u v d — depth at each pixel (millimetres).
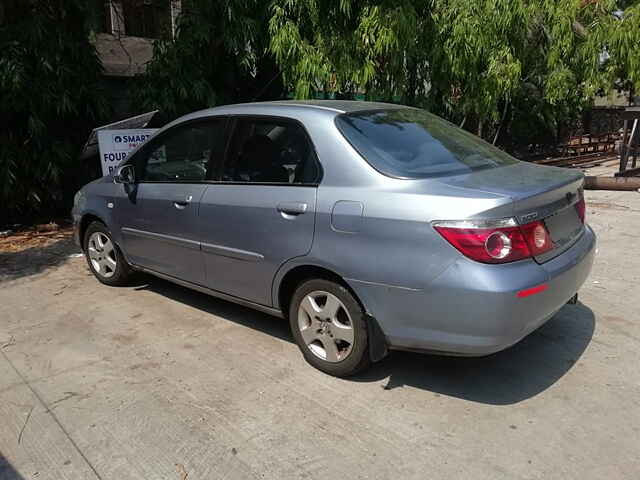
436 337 3035
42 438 3020
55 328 4406
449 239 2877
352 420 3123
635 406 3221
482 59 8414
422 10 8203
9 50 6883
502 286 2812
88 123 8180
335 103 3949
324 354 3605
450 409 3215
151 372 3695
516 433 2986
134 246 4852
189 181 4258
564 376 3562
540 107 14961
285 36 7262
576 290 3412
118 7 9172
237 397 3377
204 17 7934
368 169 3252
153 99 7875
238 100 9414
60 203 8383
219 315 4605
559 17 8977
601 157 17359
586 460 2766
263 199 3652
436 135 3840
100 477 2717
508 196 2867
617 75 11484
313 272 3537
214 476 2701
